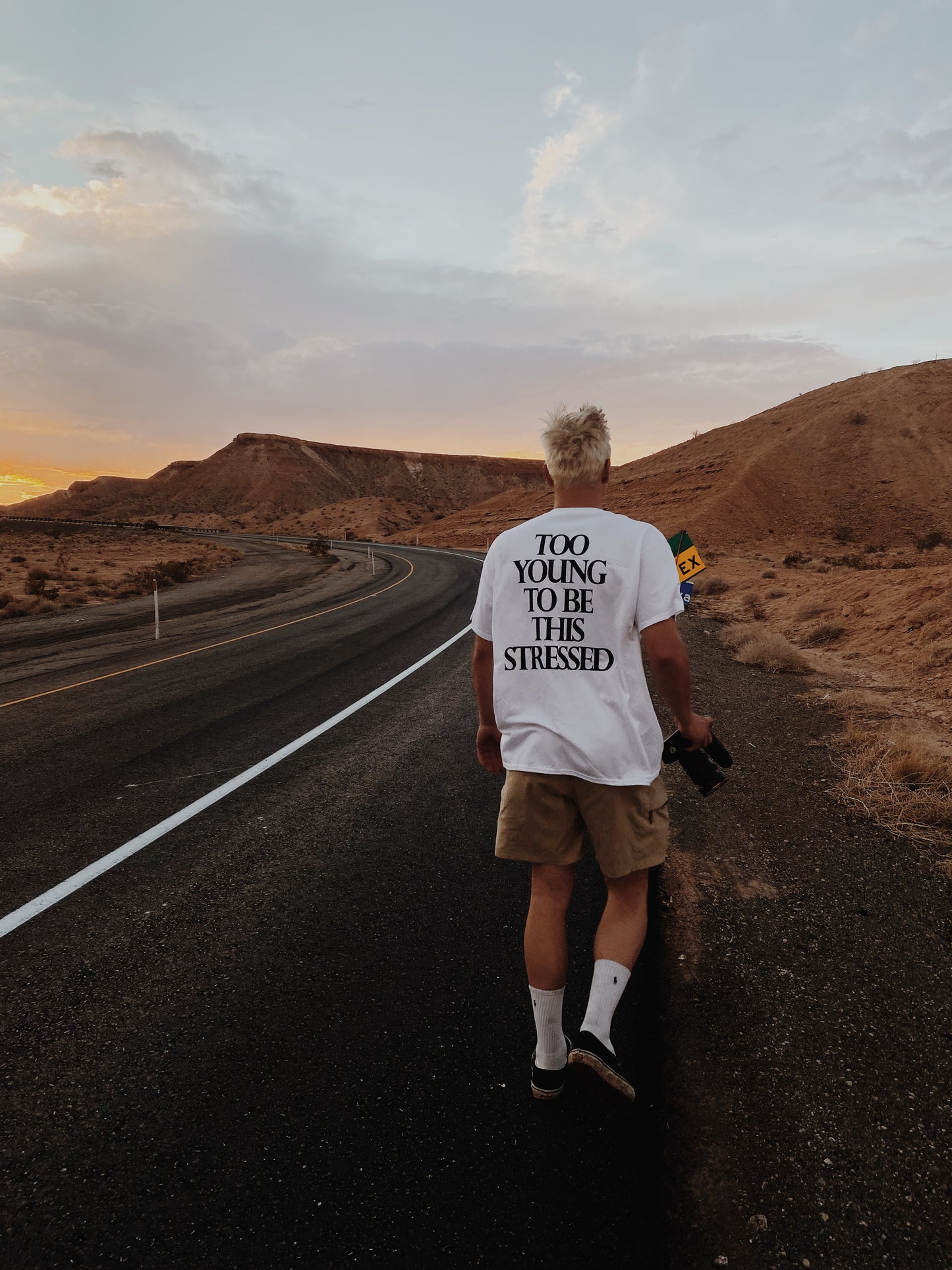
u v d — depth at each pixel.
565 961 1.87
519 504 79.12
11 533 76.75
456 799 4.44
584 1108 1.96
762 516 57.47
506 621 1.94
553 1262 1.50
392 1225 1.60
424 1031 2.29
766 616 14.02
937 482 61.59
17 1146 1.85
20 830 4.05
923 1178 1.70
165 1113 1.96
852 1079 2.03
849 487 62.66
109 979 2.61
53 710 7.08
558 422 1.97
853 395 78.44
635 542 1.84
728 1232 1.57
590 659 1.84
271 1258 1.53
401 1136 1.86
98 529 91.75
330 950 2.78
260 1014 2.39
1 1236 1.59
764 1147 1.80
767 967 2.57
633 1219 1.60
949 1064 2.09
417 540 74.31
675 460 84.62
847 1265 1.49
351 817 4.18
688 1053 2.14
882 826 3.88
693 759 2.07
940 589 10.10
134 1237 1.58
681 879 3.25
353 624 13.91
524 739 1.89
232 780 4.86
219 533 105.81
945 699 6.63
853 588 13.23
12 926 3.00
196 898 3.22
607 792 1.84
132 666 9.66
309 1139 1.86
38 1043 2.26
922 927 2.86
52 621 15.90
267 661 9.80
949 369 78.12
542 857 1.91
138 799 4.52
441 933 2.90
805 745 5.41
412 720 6.43
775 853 3.54
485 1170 1.75
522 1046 2.22
